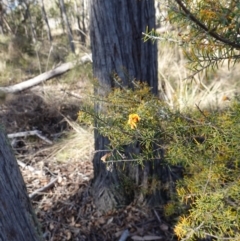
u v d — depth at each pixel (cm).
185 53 88
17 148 325
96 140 209
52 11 792
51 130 360
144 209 213
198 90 312
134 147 166
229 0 79
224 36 81
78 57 455
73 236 206
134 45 175
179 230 99
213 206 97
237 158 105
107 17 170
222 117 106
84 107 123
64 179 261
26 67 578
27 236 129
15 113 381
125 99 123
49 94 410
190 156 111
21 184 129
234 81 321
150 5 173
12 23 743
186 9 76
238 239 98
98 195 222
